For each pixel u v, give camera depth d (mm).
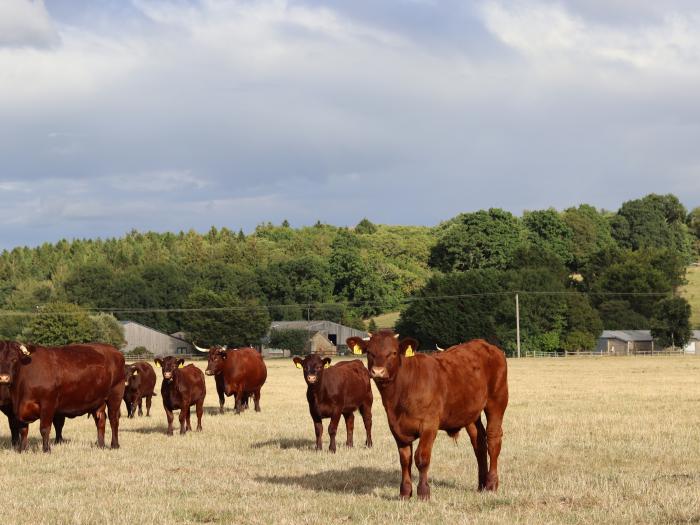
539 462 16328
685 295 135875
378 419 26109
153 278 125438
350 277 128750
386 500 12320
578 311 96062
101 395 19484
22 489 13820
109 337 96812
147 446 19719
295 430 23141
